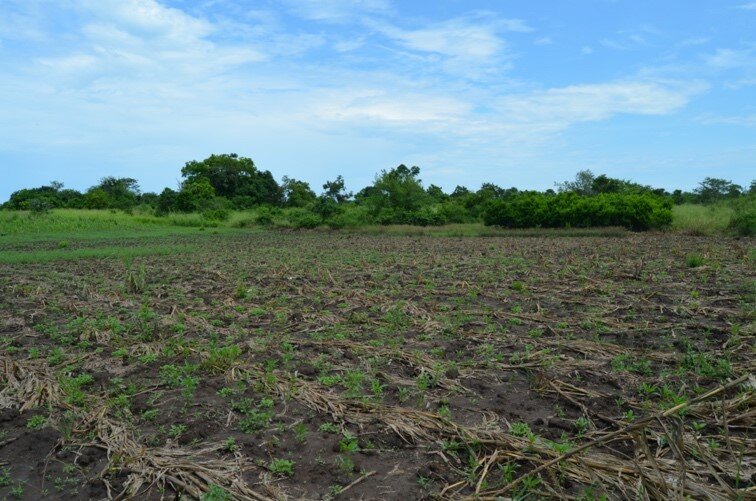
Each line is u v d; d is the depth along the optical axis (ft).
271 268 56.18
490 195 142.31
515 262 56.29
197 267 59.16
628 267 48.75
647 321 29.22
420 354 24.62
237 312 35.50
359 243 91.25
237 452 16.14
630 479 13.82
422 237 106.32
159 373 23.31
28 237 113.29
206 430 17.72
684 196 150.82
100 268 59.93
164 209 187.21
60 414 19.34
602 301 35.04
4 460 16.21
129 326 31.17
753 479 13.74
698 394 18.97
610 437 13.20
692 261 48.60
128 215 164.96
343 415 18.47
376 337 28.35
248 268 57.41
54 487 14.80
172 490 14.61
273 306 36.73
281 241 98.99
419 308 34.22
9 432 18.01
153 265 62.18
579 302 34.86
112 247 87.76
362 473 14.92
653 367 22.34
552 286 40.88
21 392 20.95
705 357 22.11
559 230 106.52
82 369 24.04
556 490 13.57
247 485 14.53
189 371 23.20
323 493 14.16
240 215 161.68
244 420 18.33
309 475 15.02
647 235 95.25
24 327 32.32
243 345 27.04
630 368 22.03
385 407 18.85
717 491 12.89
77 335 29.76
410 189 141.79
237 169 240.94
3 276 53.98
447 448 16.12
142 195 243.19
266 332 30.17
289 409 19.27
